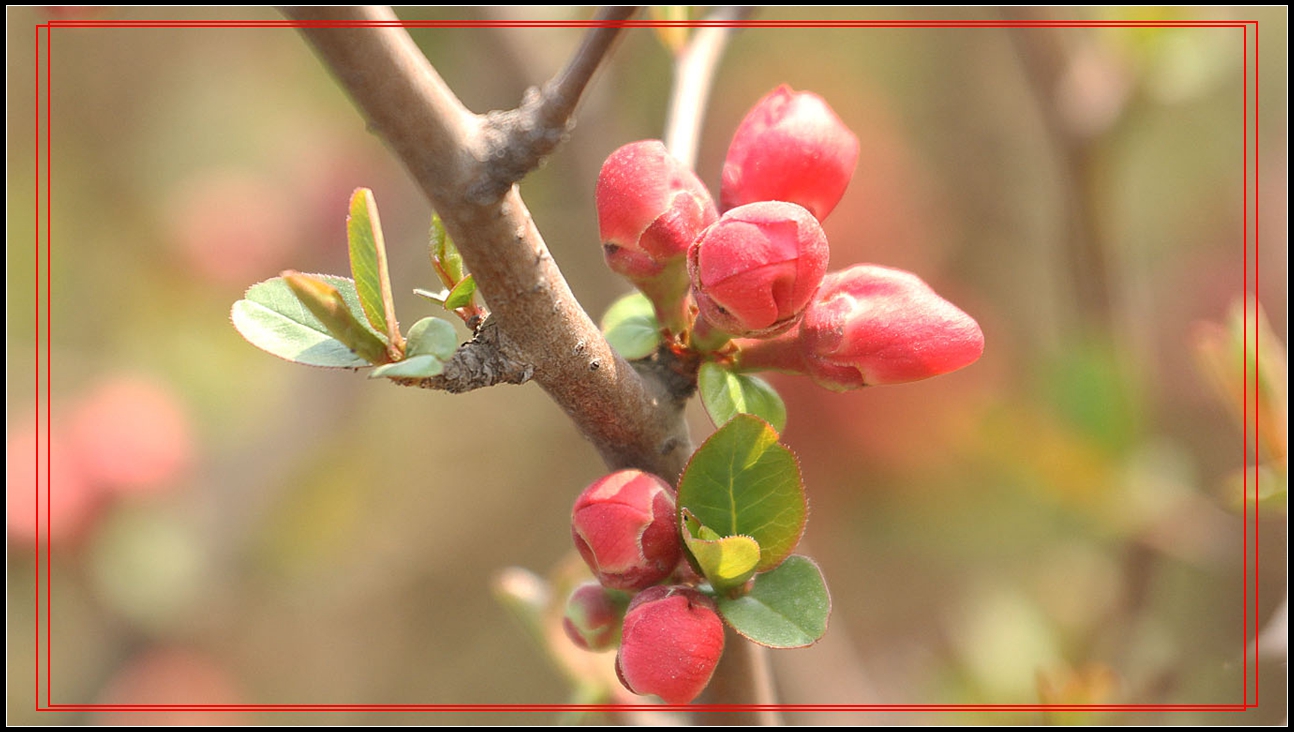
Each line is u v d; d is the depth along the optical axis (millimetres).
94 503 1078
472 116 603
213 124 1364
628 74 1127
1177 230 1172
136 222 1340
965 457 1046
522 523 1364
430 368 606
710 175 1279
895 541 1095
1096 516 825
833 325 626
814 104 638
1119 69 806
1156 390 927
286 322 617
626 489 623
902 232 1261
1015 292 1232
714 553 615
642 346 633
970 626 961
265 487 1121
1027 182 1253
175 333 1243
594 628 633
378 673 1291
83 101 1344
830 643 990
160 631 1105
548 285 612
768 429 619
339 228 1301
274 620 1197
